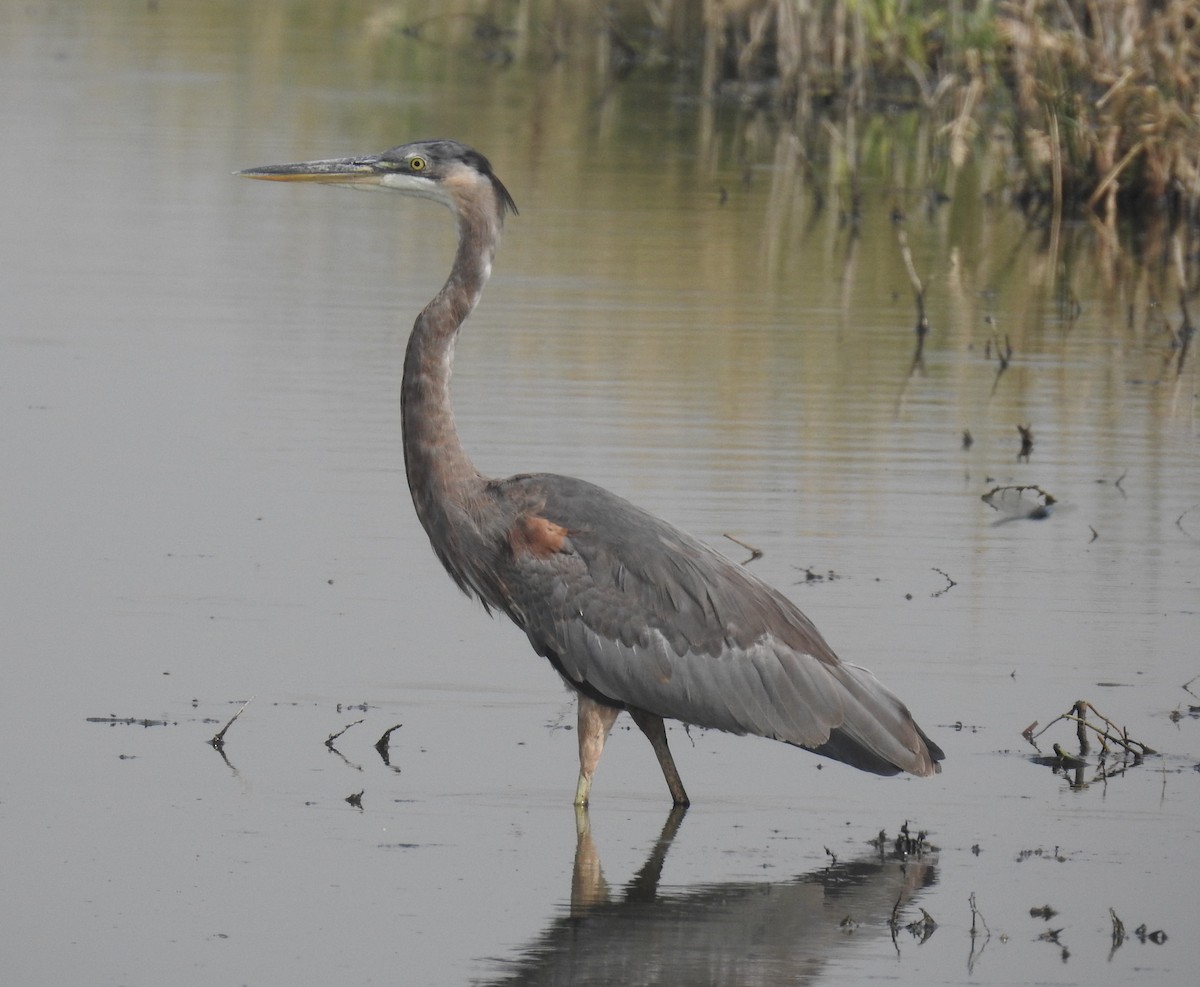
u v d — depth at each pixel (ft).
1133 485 50.98
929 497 49.44
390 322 64.90
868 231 82.69
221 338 62.23
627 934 28.09
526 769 34.14
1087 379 61.21
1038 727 35.86
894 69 113.50
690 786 34.14
